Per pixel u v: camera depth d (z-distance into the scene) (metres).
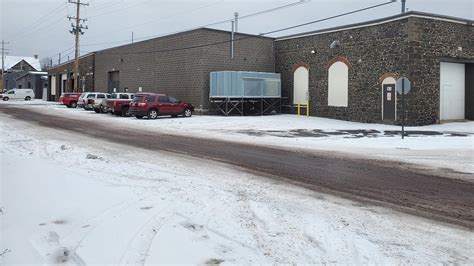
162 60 37.94
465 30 27.12
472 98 28.12
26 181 8.51
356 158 12.85
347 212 6.81
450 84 27.59
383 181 9.40
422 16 25.11
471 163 12.01
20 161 11.02
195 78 33.75
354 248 5.17
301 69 33.59
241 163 11.61
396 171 10.66
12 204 6.82
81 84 56.19
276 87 34.00
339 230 5.87
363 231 5.85
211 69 33.41
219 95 32.12
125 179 9.09
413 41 24.91
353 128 23.77
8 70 105.94
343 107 29.73
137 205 6.94
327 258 4.84
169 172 10.04
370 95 27.69
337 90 30.25
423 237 5.63
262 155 13.23
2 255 4.83
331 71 30.73
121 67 45.56
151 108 29.38
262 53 35.78
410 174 10.27
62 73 64.00
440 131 22.23
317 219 6.39
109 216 6.30
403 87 18.55
